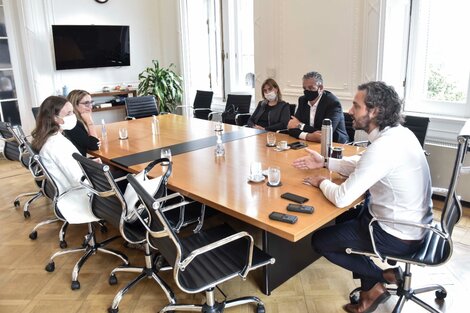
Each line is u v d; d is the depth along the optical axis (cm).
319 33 454
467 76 376
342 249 210
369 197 214
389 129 194
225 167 269
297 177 245
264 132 374
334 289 247
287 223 183
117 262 288
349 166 238
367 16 404
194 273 189
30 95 586
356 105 198
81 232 338
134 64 679
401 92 417
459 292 240
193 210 257
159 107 636
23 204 402
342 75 443
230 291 248
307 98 361
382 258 200
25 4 550
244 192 223
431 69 398
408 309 226
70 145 261
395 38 405
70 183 258
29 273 277
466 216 345
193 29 657
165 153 290
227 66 614
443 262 188
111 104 625
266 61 519
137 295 248
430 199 203
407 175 189
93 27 609
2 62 566
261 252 204
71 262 291
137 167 276
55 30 576
